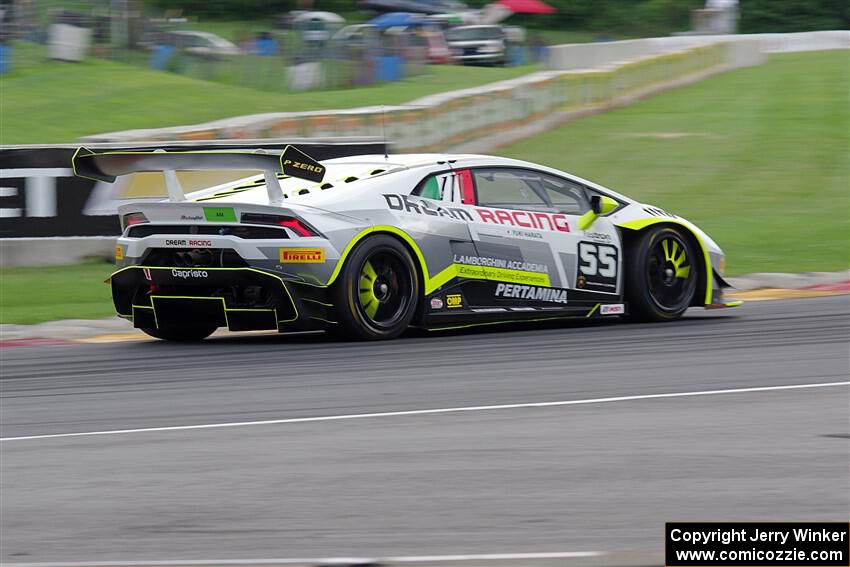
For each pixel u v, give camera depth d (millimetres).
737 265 40719
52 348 27734
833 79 116188
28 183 42000
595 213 29078
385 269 26234
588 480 14789
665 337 26891
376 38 114625
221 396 20969
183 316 26484
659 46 154625
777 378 21531
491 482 14789
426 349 25375
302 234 25000
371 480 15016
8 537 13086
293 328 25641
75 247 42562
